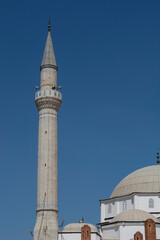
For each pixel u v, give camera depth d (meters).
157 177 117.56
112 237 102.31
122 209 113.81
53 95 109.88
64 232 101.25
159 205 110.69
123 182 121.06
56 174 105.75
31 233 101.31
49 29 119.12
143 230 100.00
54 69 114.12
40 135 108.06
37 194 104.12
